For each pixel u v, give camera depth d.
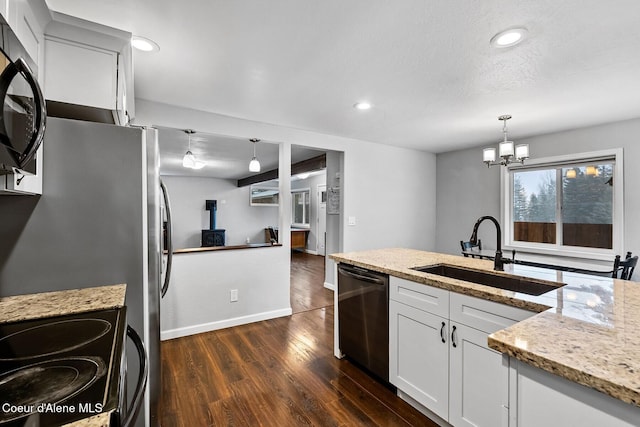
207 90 2.47
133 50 1.84
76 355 0.81
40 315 1.06
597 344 0.84
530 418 0.83
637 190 3.09
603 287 1.51
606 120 3.18
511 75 2.17
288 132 3.57
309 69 2.09
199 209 9.12
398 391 2.01
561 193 3.75
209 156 5.57
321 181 8.41
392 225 4.61
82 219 1.35
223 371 2.32
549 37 1.68
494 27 1.60
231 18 1.53
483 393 1.49
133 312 1.44
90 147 1.36
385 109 2.91
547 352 0.79
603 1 1.38
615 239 3.23
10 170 0.88
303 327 3.21
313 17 1.52
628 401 0.63
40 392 0.65
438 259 2.38
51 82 1.38
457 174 4.85
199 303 3.05
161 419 1.79
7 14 0.90
